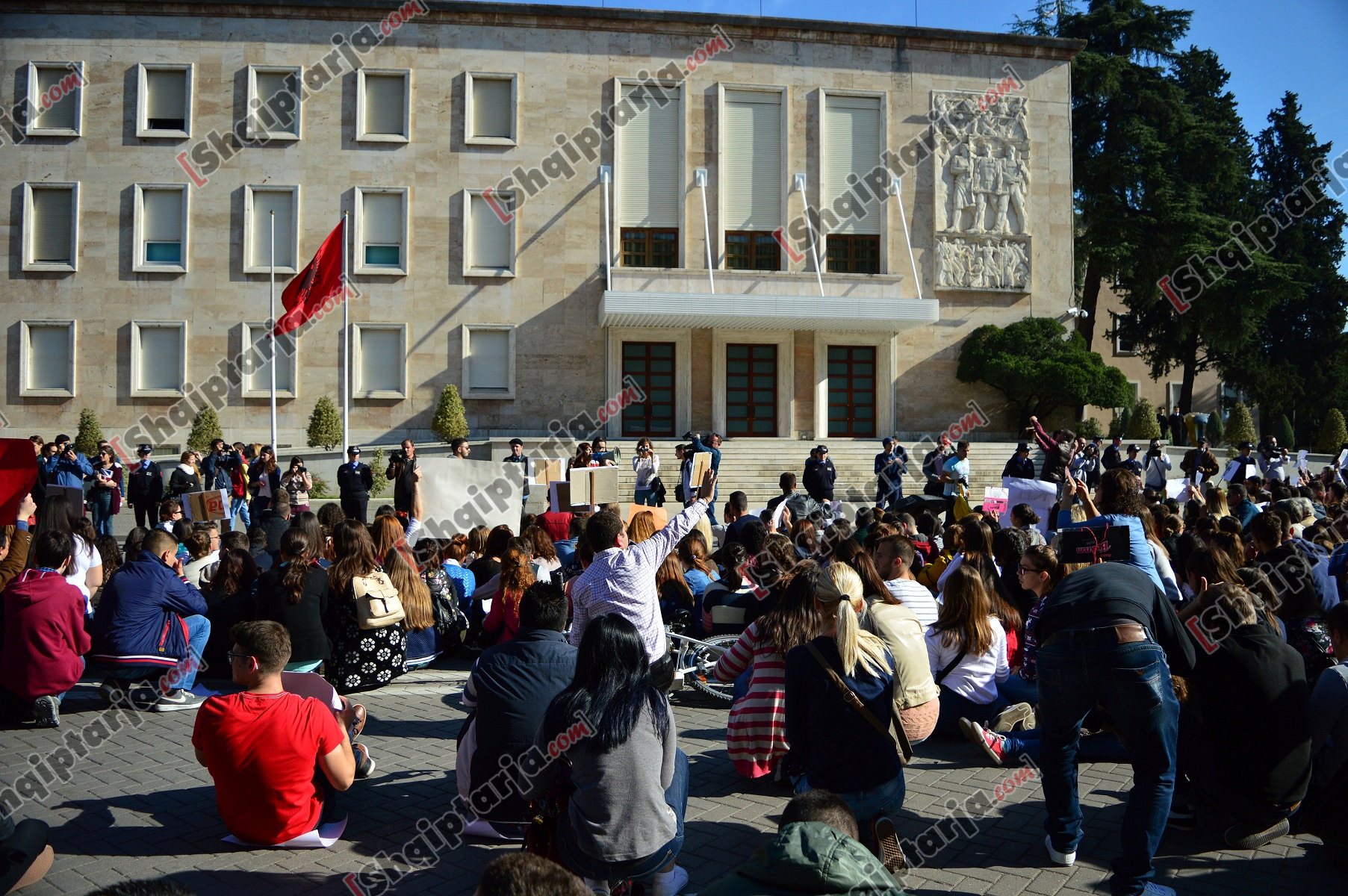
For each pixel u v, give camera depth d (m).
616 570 6.76
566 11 31.45
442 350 31.08
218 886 5.15
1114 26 39.22
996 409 33.31
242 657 5.53
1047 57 33.88
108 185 30.25
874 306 30.83
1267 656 5.71
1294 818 5.75
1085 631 5.14
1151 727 4.98
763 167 32.59
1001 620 8.14
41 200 30.27
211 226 30.52
